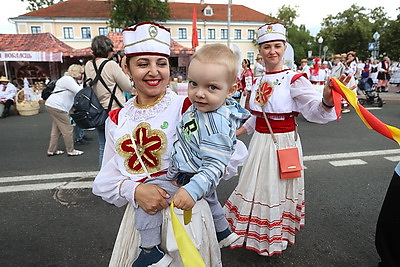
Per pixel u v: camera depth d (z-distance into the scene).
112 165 1.52
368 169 4.64
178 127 1.35
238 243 2.56
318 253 2.69
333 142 6.16
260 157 2.48
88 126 3.64
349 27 36.31
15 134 7.34
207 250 1.48
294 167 2.40
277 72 2.51
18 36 20.70
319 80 10.94
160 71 1.41
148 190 1.34
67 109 5.25
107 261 2.59
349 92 1.86
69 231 3.04
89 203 3.62
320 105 2.16
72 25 34.50
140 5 30.55
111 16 31.08
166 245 1.40
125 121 1.52
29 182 4.25
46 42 20.31
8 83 10.02
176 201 1.18
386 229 2.18
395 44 31.75
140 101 1.53
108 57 3.86
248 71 8.27
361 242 2.84
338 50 38.22
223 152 1.24
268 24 2.46
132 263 1.48
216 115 1.26
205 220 1.47
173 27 36.31
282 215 2.51
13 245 2.81
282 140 2.46
